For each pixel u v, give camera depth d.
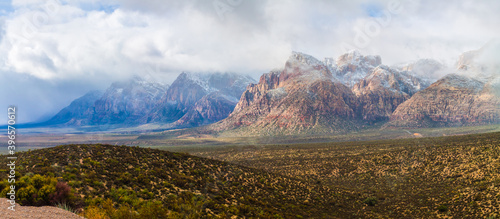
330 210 44.38
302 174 78.19
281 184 53.38
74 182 26.47
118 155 41.19
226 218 29.41
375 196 53.91
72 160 34.19
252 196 42.75
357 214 43.66
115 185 30.53
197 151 133.88
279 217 34.31
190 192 35.31
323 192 54.31
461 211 41.53
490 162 58.34
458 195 47.53
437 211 43.44
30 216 15.71
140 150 46.78
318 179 73.06
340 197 52.56
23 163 31.11
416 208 45.72
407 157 80.69
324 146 129.62
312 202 47.00
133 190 30.34
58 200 20.45
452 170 62.66
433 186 57.19
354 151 104.25
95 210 19.45
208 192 38.00
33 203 19.25
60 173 29.08
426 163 72.44
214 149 140.62
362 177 72.31
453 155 71.69
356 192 56.75
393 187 61.28
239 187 45.06
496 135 90.56
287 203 43.53
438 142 96.75
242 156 111.25
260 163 95.06
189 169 45.78
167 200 30.33
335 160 91.19
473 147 73.12
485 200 42.41
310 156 102.50
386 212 45.16
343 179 72.69
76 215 17.67
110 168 35.50
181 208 28.91
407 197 52.41
